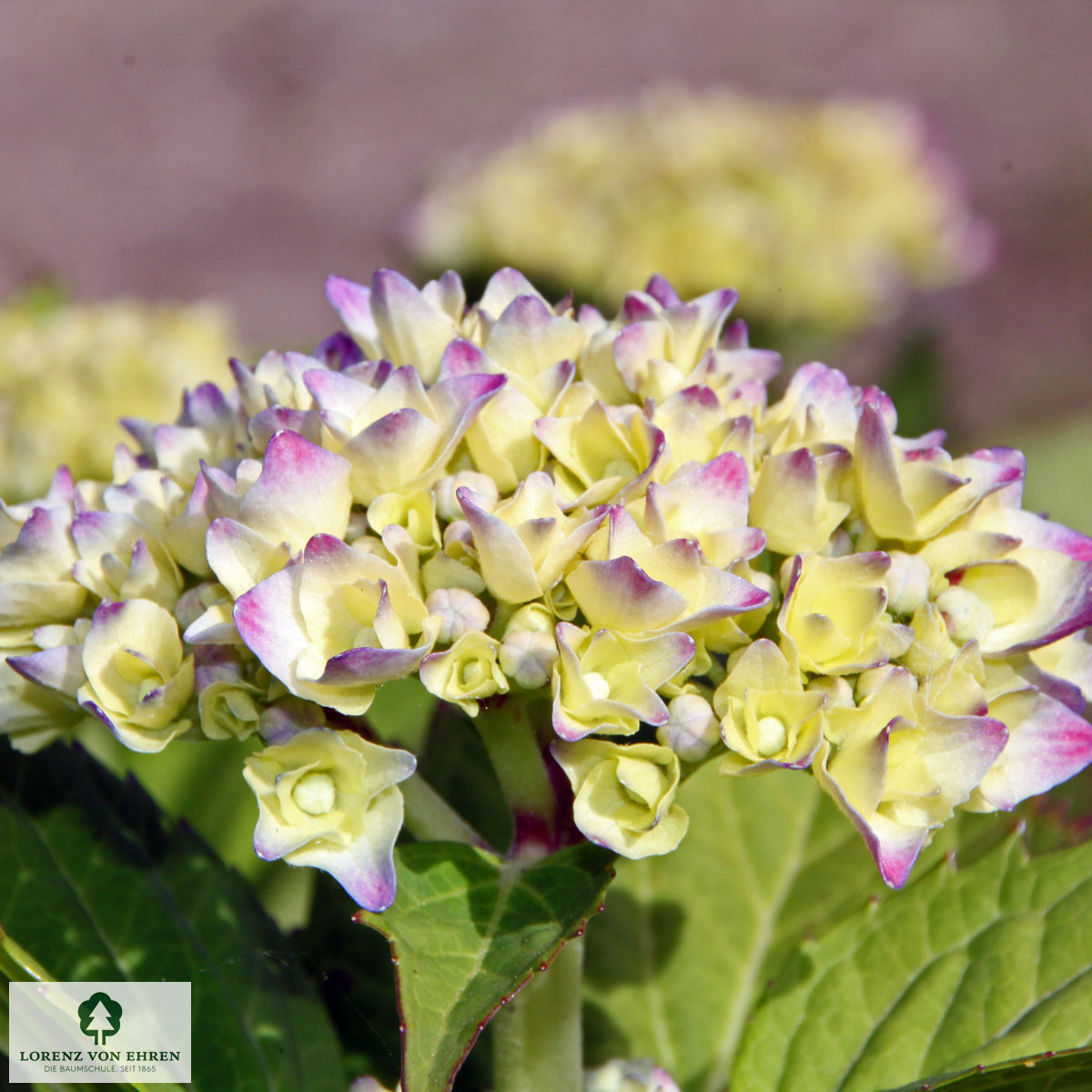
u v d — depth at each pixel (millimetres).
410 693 550
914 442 485
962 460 475
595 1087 510
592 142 881
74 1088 478
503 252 860
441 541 462
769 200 855
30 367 743
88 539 473
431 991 445
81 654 467
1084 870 509
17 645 479
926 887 514
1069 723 469
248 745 595
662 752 451
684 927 564
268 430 469
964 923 511
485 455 468
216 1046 509
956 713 460
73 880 513
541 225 850
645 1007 557
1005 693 468
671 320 486
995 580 473
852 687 462
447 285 496
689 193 850
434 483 465
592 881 458
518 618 456
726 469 460
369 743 452
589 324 493
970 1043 500
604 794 454
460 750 556
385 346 493
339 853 450
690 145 863
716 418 472
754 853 570
